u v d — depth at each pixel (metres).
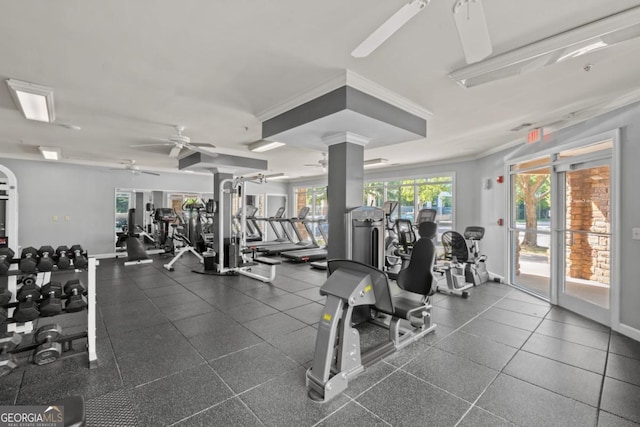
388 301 2.26
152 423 1.86
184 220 8.84
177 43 2.19
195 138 5.12
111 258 7.95
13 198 3.60
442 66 2.54
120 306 4.09
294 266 7.03
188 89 3.03
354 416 1.92
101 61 2.45
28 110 3.33
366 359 2.52
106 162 7.57
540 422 1.88
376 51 2.29
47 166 7.34
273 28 2.01
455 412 1.96
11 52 2.30
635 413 1.96
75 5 1.76
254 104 3.46
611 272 3.34
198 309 3.96
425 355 2.72
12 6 1.75
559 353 2.77
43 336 2.53
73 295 2.77
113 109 3.60
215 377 2.37
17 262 3.12
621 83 2.83
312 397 2.10
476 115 3.78
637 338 3.02
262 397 2.12
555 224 4.16
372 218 3.55
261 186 11.77
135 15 1.86
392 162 7.54
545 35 2.06
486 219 6.14
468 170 6.76
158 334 3.17
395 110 3.24
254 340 3.03
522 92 3.05
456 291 4.66
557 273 4.14
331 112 2.84
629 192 3.14
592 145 3.62
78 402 1.21
